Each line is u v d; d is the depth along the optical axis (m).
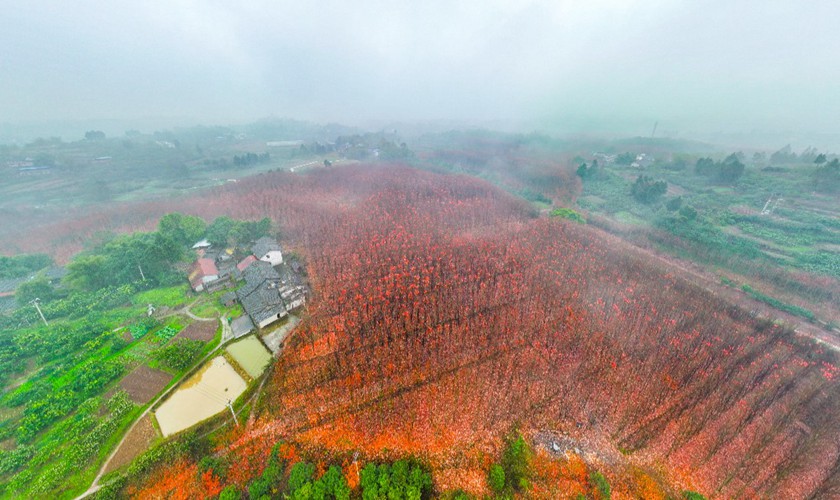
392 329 48.41
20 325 50.03
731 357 44.91
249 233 74.94
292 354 44.88
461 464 33.12
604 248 72.75
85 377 39.75
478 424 36.62
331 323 49.94
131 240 66.25
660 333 48.47
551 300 54.44
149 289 60.38
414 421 36.62
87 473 30.91
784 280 64.31
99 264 59.69
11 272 63.31
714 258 73.38
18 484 29.72
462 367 43.00
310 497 28.66
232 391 40.09
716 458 34.16
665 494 31.36
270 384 40.81
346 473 31.44
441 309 51.84
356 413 37.38
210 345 46.62
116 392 39.03
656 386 40.97
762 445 35.09
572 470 32.91
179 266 65.38
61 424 34.91
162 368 42.75
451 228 80.12
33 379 40.53
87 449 32.25
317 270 63.53
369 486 29.45
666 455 34.41
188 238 74.00
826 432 36.25
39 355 44.28
